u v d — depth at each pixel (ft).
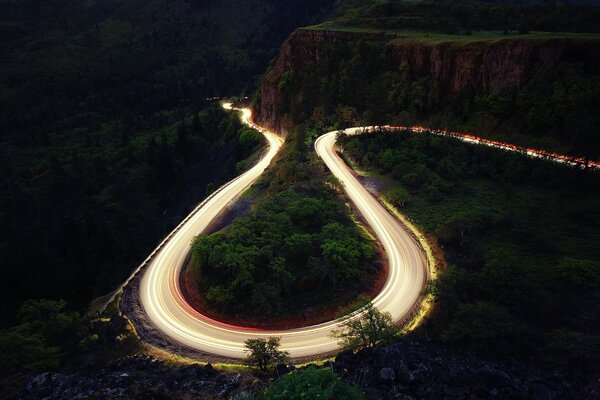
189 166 458.09
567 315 122.52
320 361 121.90
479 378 93.71
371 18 433.89
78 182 407.03
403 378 90.84
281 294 147.74
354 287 152.15
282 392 61.82
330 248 156.87
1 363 110.42
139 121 620.49
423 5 454.40
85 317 155.33
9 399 89.40
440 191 213.66
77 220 306.35
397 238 183.42
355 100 324.60
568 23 357.20
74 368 115.24
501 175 220.64
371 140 273.75
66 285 221.25
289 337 134.62
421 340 117.91
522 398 89.15
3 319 195.83
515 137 235.40
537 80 244.22
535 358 105.70
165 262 189.37
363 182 234.99
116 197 379.55
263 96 441.27
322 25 441.68
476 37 316.19
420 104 291.58
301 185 216.95
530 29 360.48
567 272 136.87
